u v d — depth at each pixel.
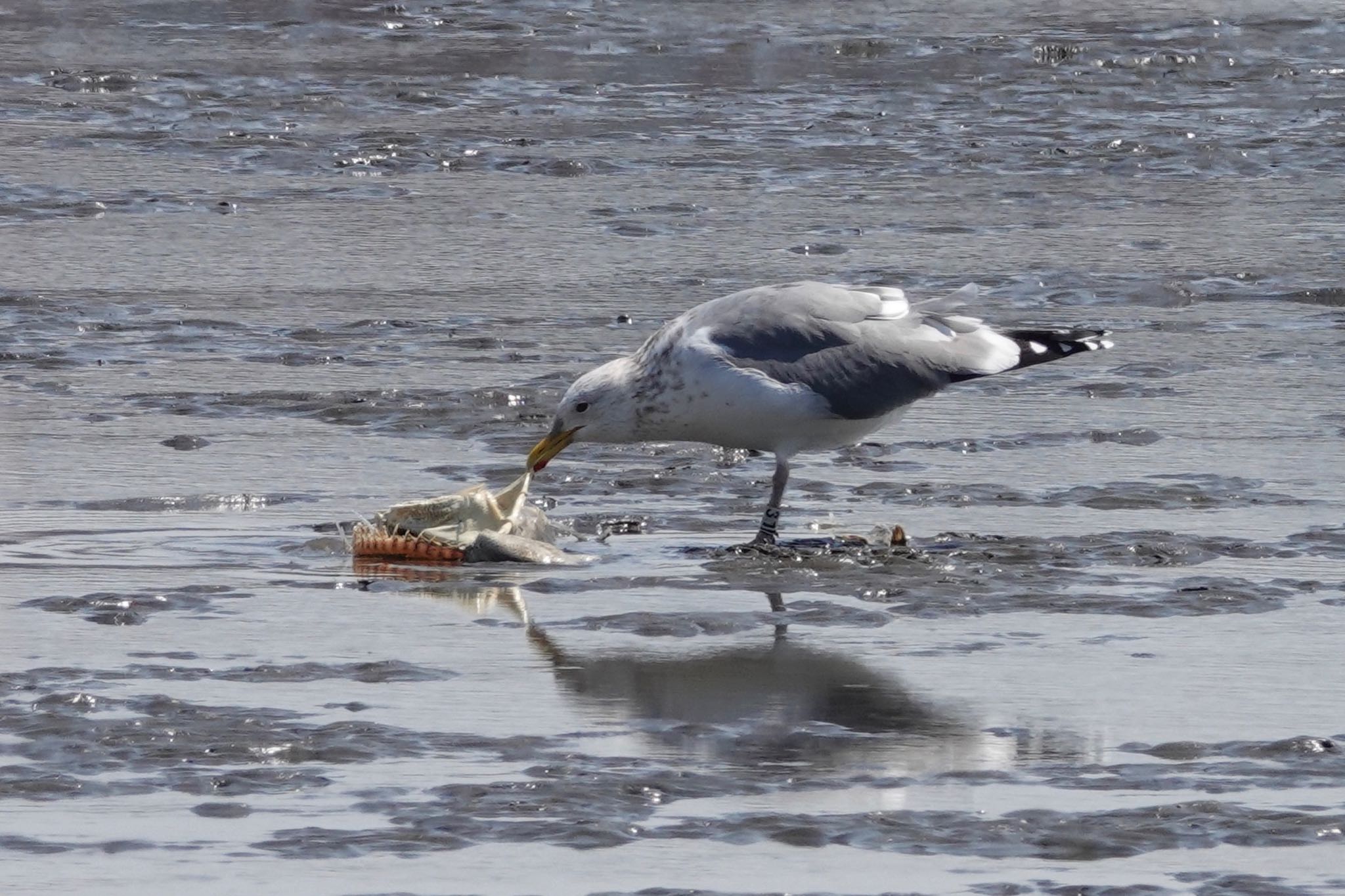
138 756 9.38
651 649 11.17
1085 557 13.07
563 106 33.84
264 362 19.14
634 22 42.41
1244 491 14.83
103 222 25.42
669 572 12.82
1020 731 9.82
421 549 13.20
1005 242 25.02
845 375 13.58
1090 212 26.92
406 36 40.22
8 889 8.02
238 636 11.33
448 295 22.11
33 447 16.05
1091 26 42.81
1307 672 10.74
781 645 11.24
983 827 8.62
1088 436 16.55
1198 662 10.92
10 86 34.22
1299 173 29.66
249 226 25.39
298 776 9.16
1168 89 36.38
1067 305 21.97
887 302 13.99
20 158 28.84
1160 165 30.05
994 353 13.90
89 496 14.66
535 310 21.42
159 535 13.67
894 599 12.19
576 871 8.19
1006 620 11.76
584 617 11.80
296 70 36.38
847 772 9.26
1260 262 24.06
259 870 8.20
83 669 10.66
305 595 12.25
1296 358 19.48
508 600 12.18
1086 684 10.54
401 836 8.52
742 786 9.08
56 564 12.88
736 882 8.09
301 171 28.75
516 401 17.69
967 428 16.80
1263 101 35.44
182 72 35.72
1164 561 13.01
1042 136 32.03
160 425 16.83
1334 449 16.16
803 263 23.80
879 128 32.47
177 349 19.62
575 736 9.72
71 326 20.44
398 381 18.41
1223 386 18.36
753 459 15.88
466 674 10.68
